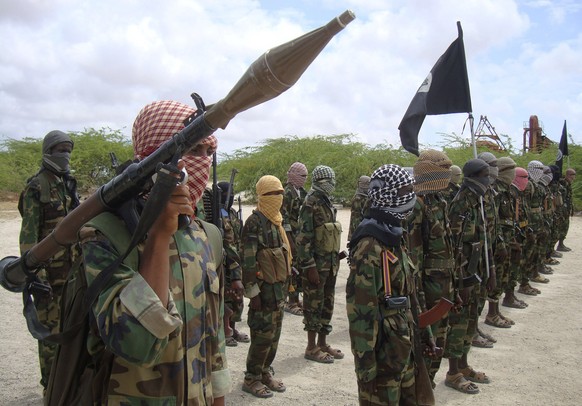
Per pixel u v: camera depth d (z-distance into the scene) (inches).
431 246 179.3
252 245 191.8
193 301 73.7
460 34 236.7
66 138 189.9
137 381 67.6
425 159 181.3
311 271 228.8
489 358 244.1
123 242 65.6
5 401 184.1
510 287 331.6
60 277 172.7
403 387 128.5
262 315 193.5
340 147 1022.4
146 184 64.2
